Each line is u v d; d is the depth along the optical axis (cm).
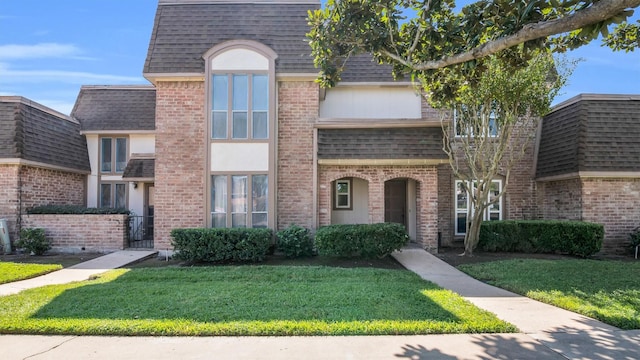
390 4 657
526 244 1184
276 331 487
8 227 1216
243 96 1182
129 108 1655
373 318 536
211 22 1268
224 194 1175
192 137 1195
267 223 1170
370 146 1171
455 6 648
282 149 1204
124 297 644
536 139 1398
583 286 735
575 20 414
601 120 1226
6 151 1208
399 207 1408
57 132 1445
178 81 1200
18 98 1288
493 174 1109
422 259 1045
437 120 1194
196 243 1038
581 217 1201
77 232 1248
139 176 1444
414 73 730
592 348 444
